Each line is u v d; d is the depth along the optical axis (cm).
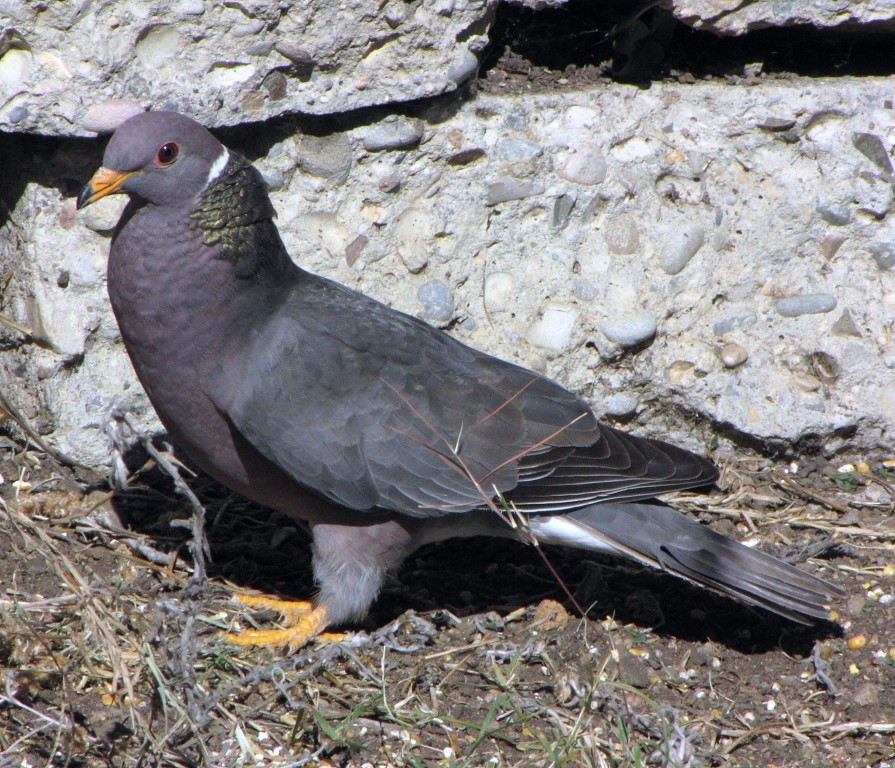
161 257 750
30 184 897
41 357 926
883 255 990
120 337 935
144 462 955
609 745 725
